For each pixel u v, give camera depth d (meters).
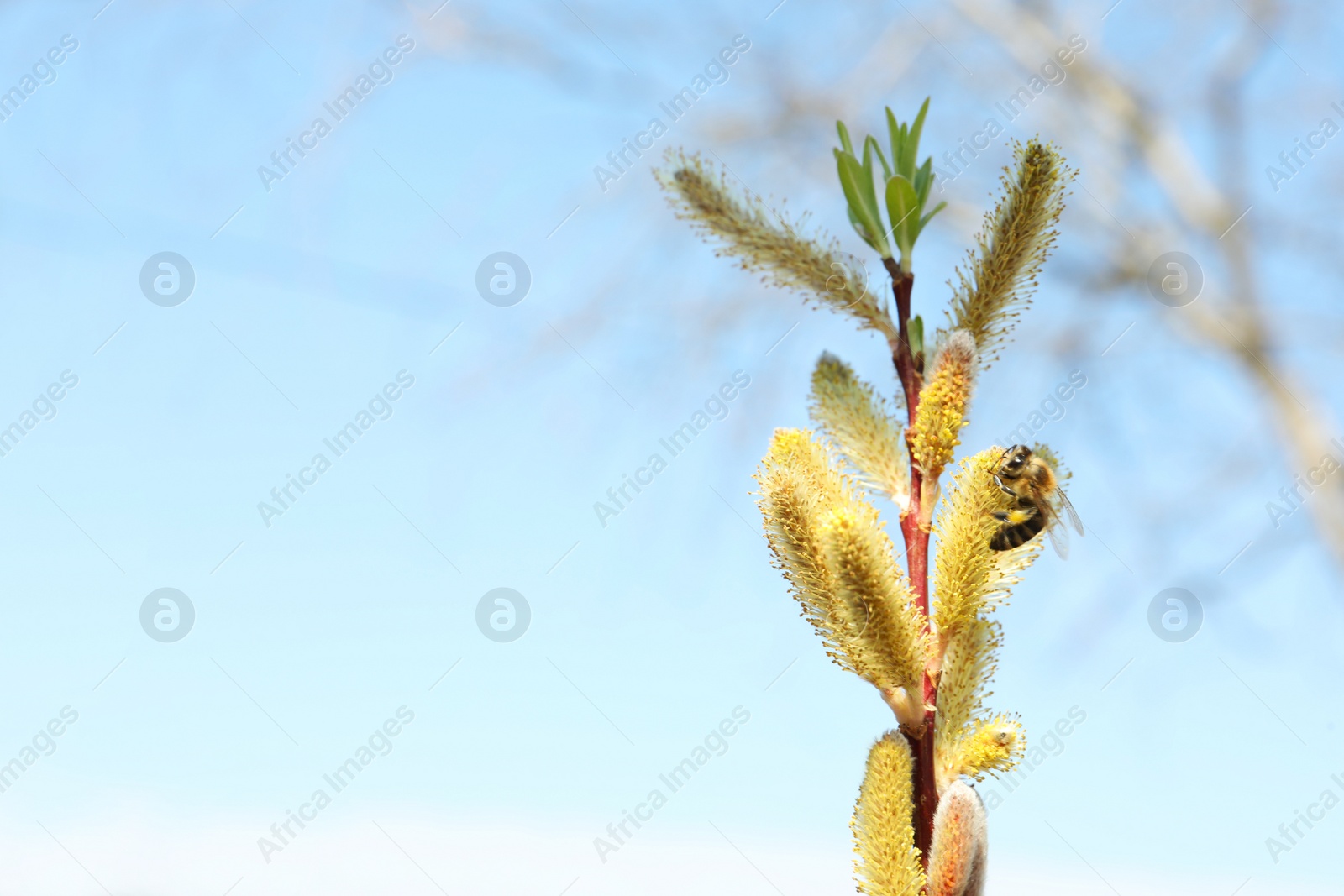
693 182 0.43
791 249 0.42
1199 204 1.17
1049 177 0.42
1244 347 1.13
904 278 0.42
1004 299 0.42
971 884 0.39
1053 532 0.47
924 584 0.41
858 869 0.40
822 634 0.40
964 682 0.41
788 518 0.41
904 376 0.42
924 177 0.42
